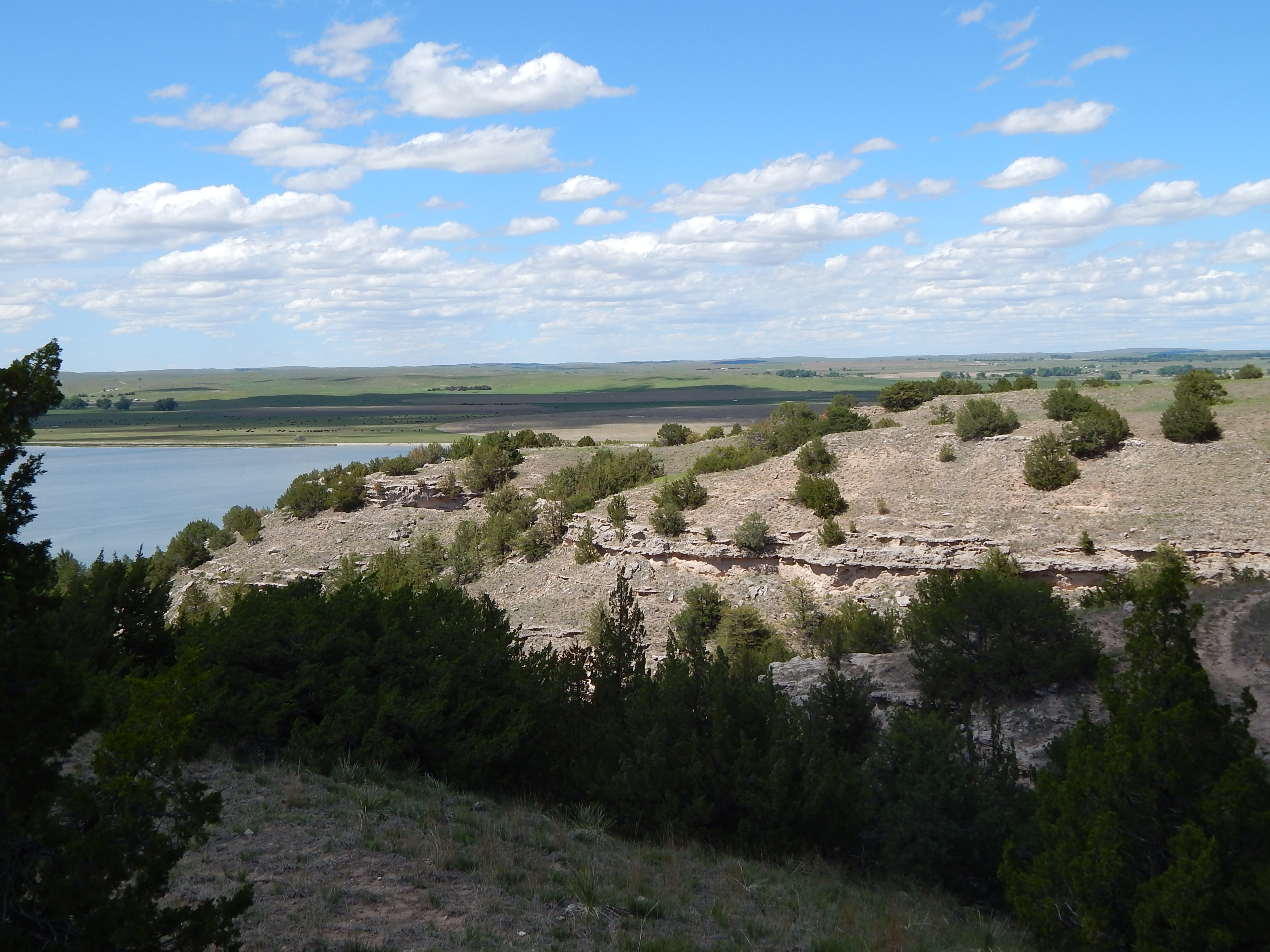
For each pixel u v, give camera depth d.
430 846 12.77
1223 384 62.62
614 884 12.76
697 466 67.44
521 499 68.56
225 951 8.20
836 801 17.38
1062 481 49.09
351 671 18.92
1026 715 25.47
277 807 13.95
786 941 11.51
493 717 18.66
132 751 7.87
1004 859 13.97
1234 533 40.00
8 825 7.42
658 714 18.66
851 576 47.22
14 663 7.75
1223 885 10.78
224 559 71.62
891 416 74.44
